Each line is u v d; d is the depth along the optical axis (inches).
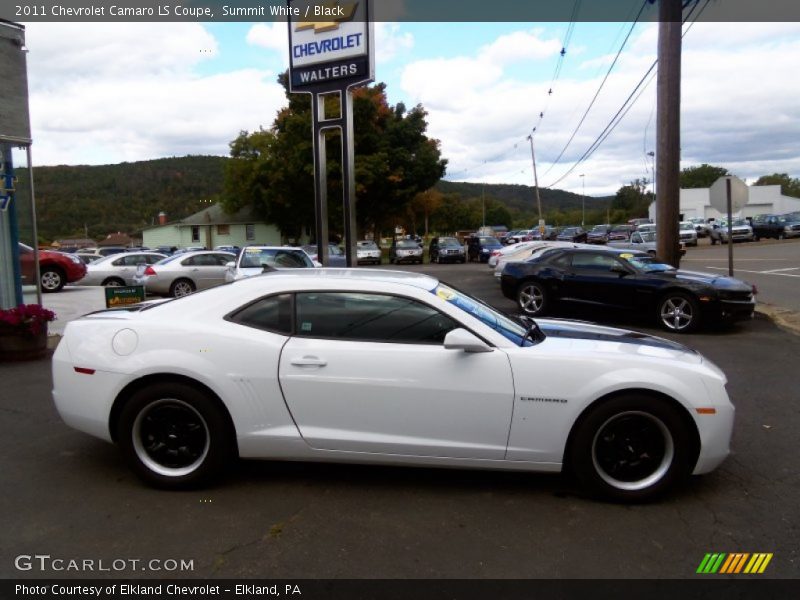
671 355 156.6
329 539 129.5
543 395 144.8
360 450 148.3
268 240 2113.7
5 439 189.8
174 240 2167.8
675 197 551.8
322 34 590.9
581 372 145.2
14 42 347.9
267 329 153.6
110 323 158.4
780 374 284.4
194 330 151.9
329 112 1557.6
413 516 140.2
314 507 144.3
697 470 147.9
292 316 154.5
